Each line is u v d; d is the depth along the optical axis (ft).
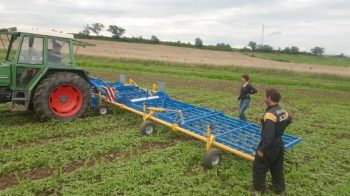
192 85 60.85
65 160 20.79
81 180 18.54
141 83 57.11
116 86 34.32
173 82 63.10
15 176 18.81
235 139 23.81
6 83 27.30
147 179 18.89
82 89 29.71
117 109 34.30
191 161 22.27
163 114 27.78
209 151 21.33
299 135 30.53
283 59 228.02
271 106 17.76
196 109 30.09
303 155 24.98
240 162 22.58
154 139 25.81
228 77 78.79
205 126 26.35
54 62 29.37
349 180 21.06
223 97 49.11
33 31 27.96
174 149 23.76
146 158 21.86
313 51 389.19
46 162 20.57
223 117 28.22
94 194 16.88
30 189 17.12
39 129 26.43
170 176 19.48
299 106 46.65
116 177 18.79
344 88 73.61
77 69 30.63
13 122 28.55
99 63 85.61
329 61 242.58
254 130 25.48
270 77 90.12
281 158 18.40
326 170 22.57
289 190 19.07
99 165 20.20
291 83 76.74
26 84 28.25
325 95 61.11
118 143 24.23
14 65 27.35
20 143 23.82
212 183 19.19
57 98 29.01
